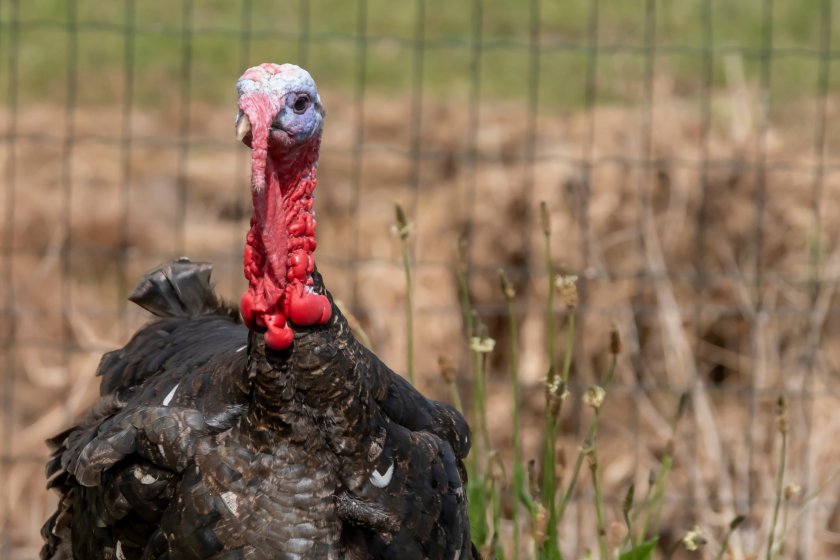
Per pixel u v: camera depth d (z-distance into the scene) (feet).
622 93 77.56
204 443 27.12
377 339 58.39
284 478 26.76
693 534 36.32
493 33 91.97
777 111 72.69
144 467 27.68
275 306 26.16
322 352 26.48
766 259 60.80
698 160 63.46
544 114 75.31
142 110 81.97
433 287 60.64
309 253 26.48
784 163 63.62
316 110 25.94
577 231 61.72
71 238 66.44
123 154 73.46
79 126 77.46
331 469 27.07
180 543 27.07
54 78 86.17
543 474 37.45
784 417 35.58
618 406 57.47
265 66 25.54
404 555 27.81
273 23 93.56
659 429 53.93
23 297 61.87
